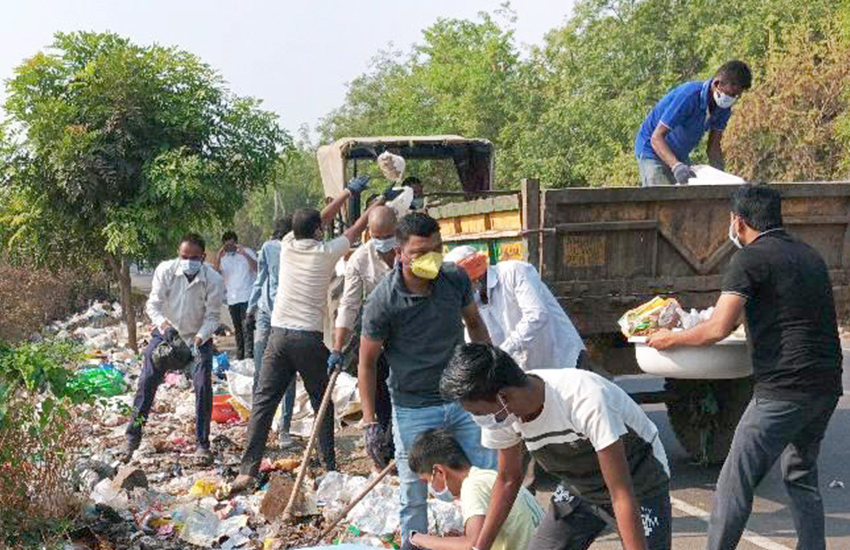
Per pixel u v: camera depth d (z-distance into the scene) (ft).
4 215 47.83
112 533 19.70
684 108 26.94
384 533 19.42
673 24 106.93
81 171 45.70
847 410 31.27
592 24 111.45
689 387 24.67
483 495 14.20
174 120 46.39
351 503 19.49
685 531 20.12
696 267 23.63
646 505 12.55
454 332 17.11
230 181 48.75
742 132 74.74
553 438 11.96
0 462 17.99
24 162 46.70
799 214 23.76
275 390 23.40
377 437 17.61
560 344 19.83
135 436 25.64
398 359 17.07
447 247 27.78
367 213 24.02
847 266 24.38
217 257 48.08
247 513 21.47
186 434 28.96
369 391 17.56
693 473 24.50
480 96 135.64
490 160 41.27
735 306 15.89
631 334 20.12
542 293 19.85
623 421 11.95
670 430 29.60
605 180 100.63
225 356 39.75
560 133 110.01
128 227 45.37
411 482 17.26
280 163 50.93
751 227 16.12
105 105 46.50
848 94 71.10
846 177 71.46
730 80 26.61
